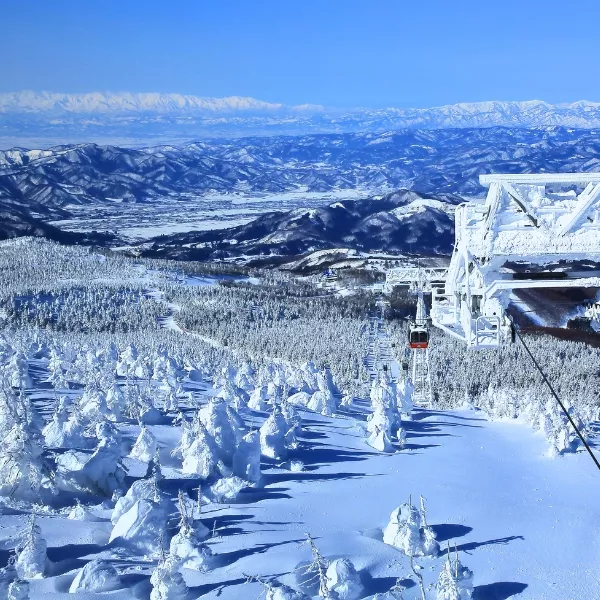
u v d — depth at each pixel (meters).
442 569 25.17
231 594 21.69
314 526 28.48
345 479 35.91
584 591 26.11
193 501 29.91
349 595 23.19
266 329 161.50
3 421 29.17
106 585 20.80
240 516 28.92
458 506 33.47
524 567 27.70
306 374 69.75
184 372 73.56
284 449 39.19
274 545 25.78
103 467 28.73
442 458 42.31
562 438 46.25
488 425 54.97
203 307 189.12
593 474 41.62
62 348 78.56
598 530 31.70
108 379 44.34
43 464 27.16
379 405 46.34
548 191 14.38
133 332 160.12
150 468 31.00
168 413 45.75
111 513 26.78
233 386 53.16
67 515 26.03
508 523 31.88
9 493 26.52
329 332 152.75
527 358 110.56
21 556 21.19
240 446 34.03
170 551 23.81
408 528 27.58
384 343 149.50
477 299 17.02
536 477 40.16
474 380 103.00
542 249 14.19
